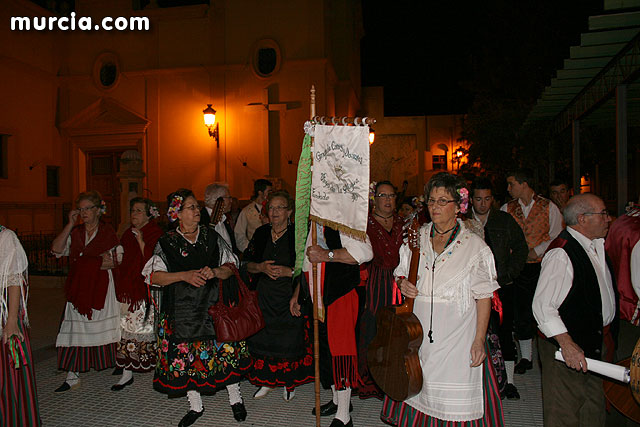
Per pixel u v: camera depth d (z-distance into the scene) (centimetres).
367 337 431
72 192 1808
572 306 307
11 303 345
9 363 348
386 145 2550
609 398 304
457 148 2470
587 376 326
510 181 577
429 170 2503
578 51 655
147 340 520
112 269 530
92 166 1834
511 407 462
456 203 305
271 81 1614
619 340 384
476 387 303
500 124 1562
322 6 1594
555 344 313
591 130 1097
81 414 459
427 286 312
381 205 436
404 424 320
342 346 418
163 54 1706
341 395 419
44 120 1758
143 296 518
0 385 342
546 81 1570
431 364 304
